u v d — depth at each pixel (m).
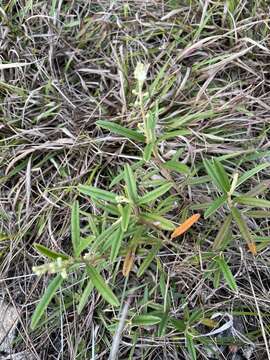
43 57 0.46
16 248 0.39
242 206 0.38
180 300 0.37
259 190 0.35
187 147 0.40
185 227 0.35
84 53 0.47
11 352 0.37
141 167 0.40
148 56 0.46
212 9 0.46
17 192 0.40
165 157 0.40
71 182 0.41
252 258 0.37
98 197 0.33
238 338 0.36
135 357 0.36
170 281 0.37
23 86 0.45
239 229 0.36
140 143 0.42
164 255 0.37
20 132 0.43
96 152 0.41
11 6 0.48
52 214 0.40
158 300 0.36
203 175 0.41
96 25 0.48
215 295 0.36
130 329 0.35
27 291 0.38
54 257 0.31
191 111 0.42
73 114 0.44
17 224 0.40
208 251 0.36
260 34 0.46
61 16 0.49
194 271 0.37
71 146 0.41
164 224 0.33
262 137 0.41
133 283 0.37
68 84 0.45
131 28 0.48
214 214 0.38
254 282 0.37
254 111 0.42
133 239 0.33
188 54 0.45
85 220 0.40
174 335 0.35
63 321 0.37
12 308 0.38
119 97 0.44
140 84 0.31
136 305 0.36
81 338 0.36
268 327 0.36
